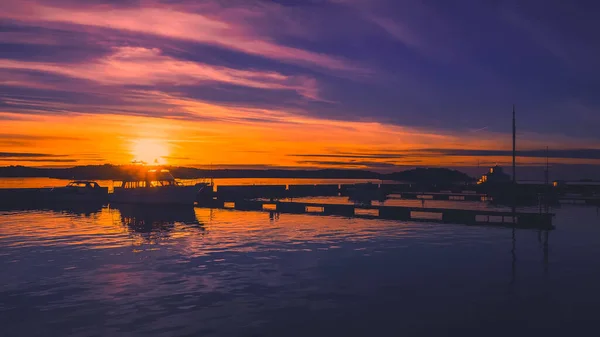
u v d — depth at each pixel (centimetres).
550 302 1720
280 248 2750
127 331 1427
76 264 2316
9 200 5981
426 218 4384
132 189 5788
